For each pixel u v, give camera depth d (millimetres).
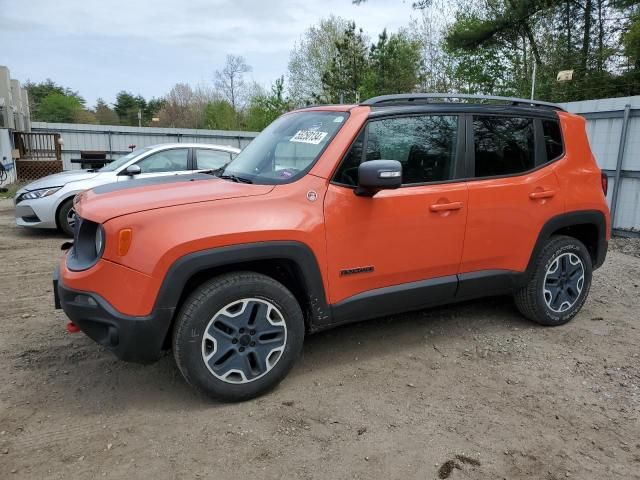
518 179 4012
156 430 2895
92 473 2543
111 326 2875
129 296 2844
